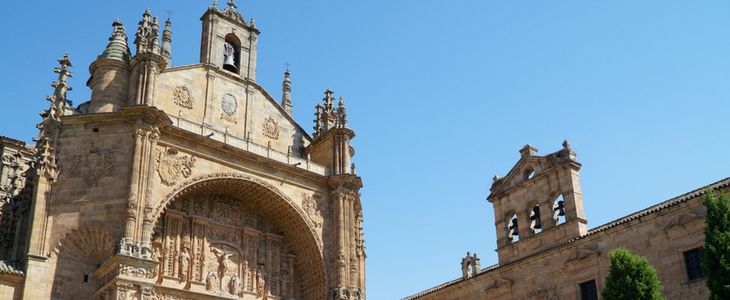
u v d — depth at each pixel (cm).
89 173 4491
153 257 4400
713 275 3127
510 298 5244
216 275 5047
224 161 5081
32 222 4247
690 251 4131
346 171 5684
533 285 5078
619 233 4550
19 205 4925
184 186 4794
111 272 4197
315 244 5359
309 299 5400
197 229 5075
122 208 4384
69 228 4338
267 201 5381
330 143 5809
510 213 5581
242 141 5284
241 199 5409
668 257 4219
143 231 4350
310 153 5959
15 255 4416
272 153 5434
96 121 4638
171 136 4853
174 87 5212
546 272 5003
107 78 4878
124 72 4959
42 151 4444
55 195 4400
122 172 4500
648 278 3438
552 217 5159
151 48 4962
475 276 5584
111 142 4597
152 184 4572
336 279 5278
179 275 4834
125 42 5162
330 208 5581
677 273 4144
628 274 3462
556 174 5222
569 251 4869
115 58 4959
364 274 5559
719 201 3288
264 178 5275
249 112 5606
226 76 5597
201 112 5300
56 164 4469
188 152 4909
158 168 4700
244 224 5394
